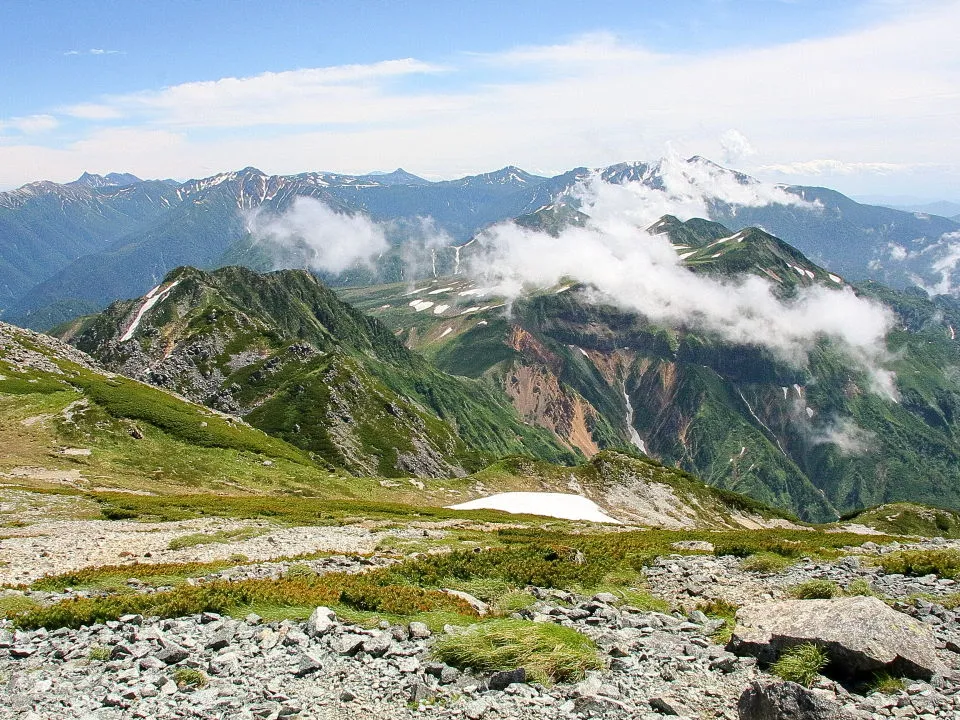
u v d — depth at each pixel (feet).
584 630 61.41
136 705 42.01
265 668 48.44
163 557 122.01
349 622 59.88
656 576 94.32
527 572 89.71
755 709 40.16
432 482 387.14
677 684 46.80
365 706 42.50
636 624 64.80
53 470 258.57
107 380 426.10
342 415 646.33
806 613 53.42
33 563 110.73
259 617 61.00
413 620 61.67
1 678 47.47
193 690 44.98
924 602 70.28
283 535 155.63
